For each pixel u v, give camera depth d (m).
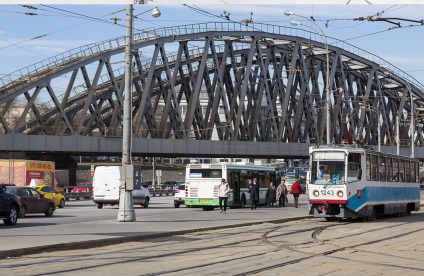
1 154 74.50
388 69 95.88
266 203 49.88
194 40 78.06
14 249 17.64
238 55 88.56
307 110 91.00
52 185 57.16
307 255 18.09
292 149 86.56
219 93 80.00
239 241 22.20
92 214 38.94
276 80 88.56
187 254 18.30
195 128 81.88
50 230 24.78
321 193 32.41
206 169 44.25
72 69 67.38
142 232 23.89
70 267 15.42
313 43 88.06
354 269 15.42
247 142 82.44
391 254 18.69
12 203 28.12
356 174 32.34
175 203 49.03
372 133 101.94
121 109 71.62
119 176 47.50
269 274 14.48
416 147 97.88
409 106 108.81
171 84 76.19
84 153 72.75
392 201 36.56
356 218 35.19
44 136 66.69
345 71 97.50
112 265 15.86
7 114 116.44
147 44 73.06
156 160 132.88
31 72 63.00
